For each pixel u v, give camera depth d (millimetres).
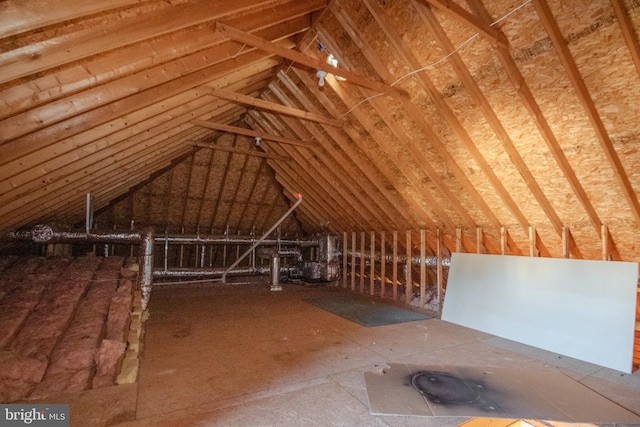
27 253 5168
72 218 5391
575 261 3490
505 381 2613
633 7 2033
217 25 2453
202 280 7578
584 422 2031
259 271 7984
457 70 2912
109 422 1918
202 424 1942
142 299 4402
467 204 4262
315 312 5000
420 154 3980
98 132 2711
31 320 2832
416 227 5375
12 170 2350
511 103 2941
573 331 3307
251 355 3137
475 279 4418
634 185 2812
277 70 4258
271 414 2068
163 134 3932
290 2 2998
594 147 2764
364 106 4055
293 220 8648
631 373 2850
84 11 1518
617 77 2334
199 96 3461
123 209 6703
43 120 2092
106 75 2059
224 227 8102
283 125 5438
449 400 2262
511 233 4219
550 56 2502
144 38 1951
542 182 3336
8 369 2172
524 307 3799
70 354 2498
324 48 3730
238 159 6453
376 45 3338
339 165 5398
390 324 4391
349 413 2092
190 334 3797
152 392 2334
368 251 6844
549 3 2279
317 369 2803
